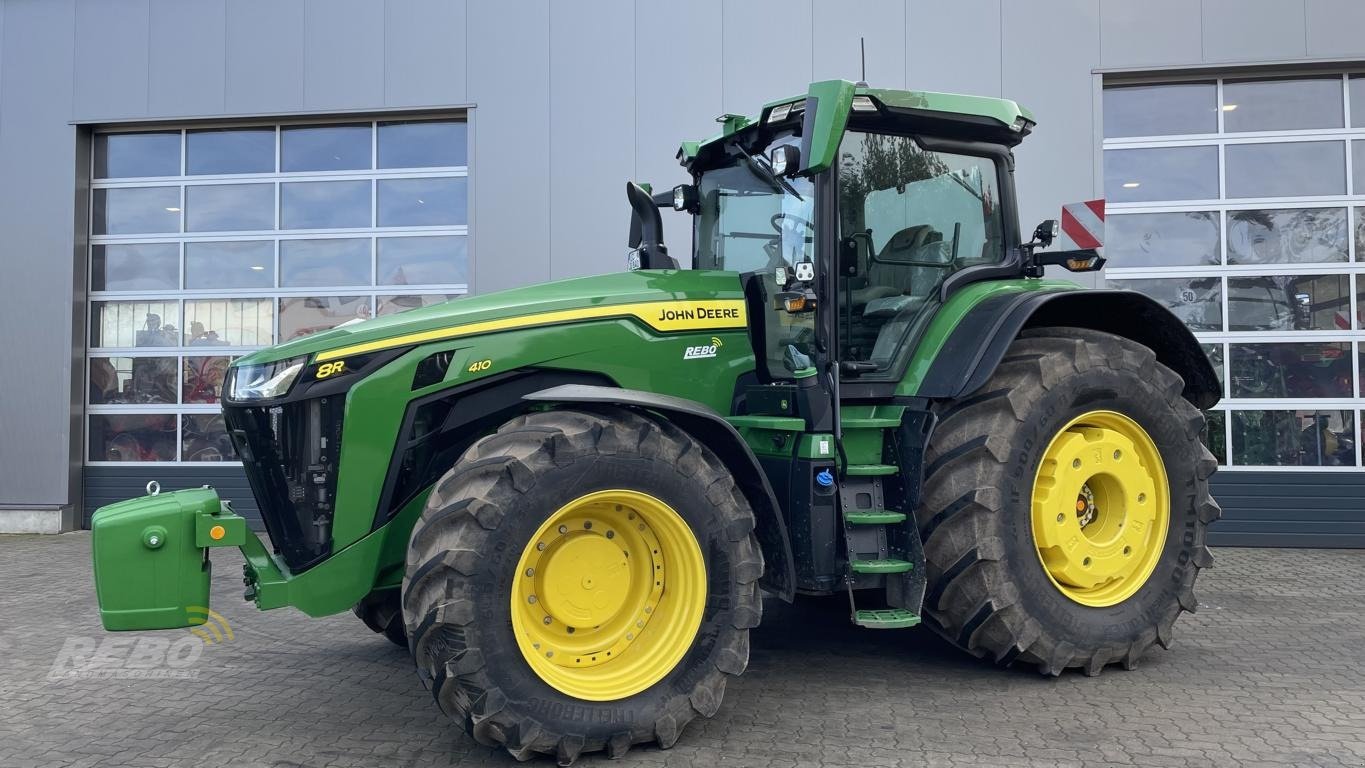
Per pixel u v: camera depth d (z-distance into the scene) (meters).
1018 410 3.70
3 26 8.48
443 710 2.99
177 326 8.68
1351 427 7.32
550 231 7.89
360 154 8.49
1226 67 7.35
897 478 3.72
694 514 3.18
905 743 3.17
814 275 3.73
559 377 3.58
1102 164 7.48
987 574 3.63
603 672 3.14
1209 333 7.49
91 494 8.62
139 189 8.71
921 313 4.05
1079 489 3.87
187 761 3.12
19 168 8.51
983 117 4.12
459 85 8.01
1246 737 3.19
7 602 5.64
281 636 4.86
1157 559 4.02
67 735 3.39
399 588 3.86
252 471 3.35
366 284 8.50
